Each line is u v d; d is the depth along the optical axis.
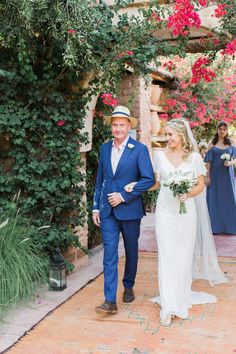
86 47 4.24
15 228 4.32
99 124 6.32
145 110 8.62
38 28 4.25
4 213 4.47
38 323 3.69
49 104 4.70
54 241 4.71
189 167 3.79
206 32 5.21
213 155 7.20
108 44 4.58
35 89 4.57
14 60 4.42
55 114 4.63
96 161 6.44
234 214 7.21
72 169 4.84
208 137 11.55
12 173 4.72
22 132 4.46
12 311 3.95
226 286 4.64
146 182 3.79
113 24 4.91
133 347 3.25
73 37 3.99
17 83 4.47
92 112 5.34
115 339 3.39
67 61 4.04
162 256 3.78
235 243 6.63
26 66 4.23
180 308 3.75
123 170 3.87
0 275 3.87
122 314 3.88
